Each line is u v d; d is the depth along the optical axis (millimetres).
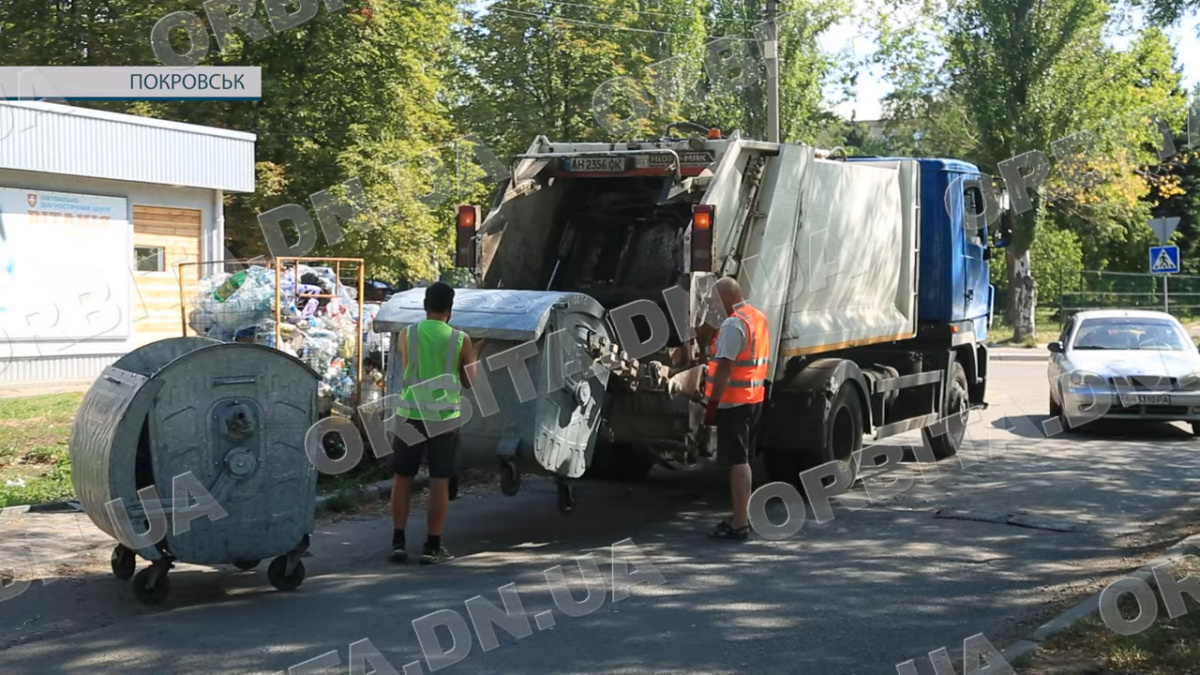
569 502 7711
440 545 7277
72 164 15109
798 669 5215
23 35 22047
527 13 26578
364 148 23719
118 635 5598
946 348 12016
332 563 7230
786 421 9070
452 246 26172
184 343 6879
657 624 5918
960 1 28500
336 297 10172
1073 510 9055
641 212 9312
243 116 23062
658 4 30578
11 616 5883
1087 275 38188
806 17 31484
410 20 24203
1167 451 12406
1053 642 5449
